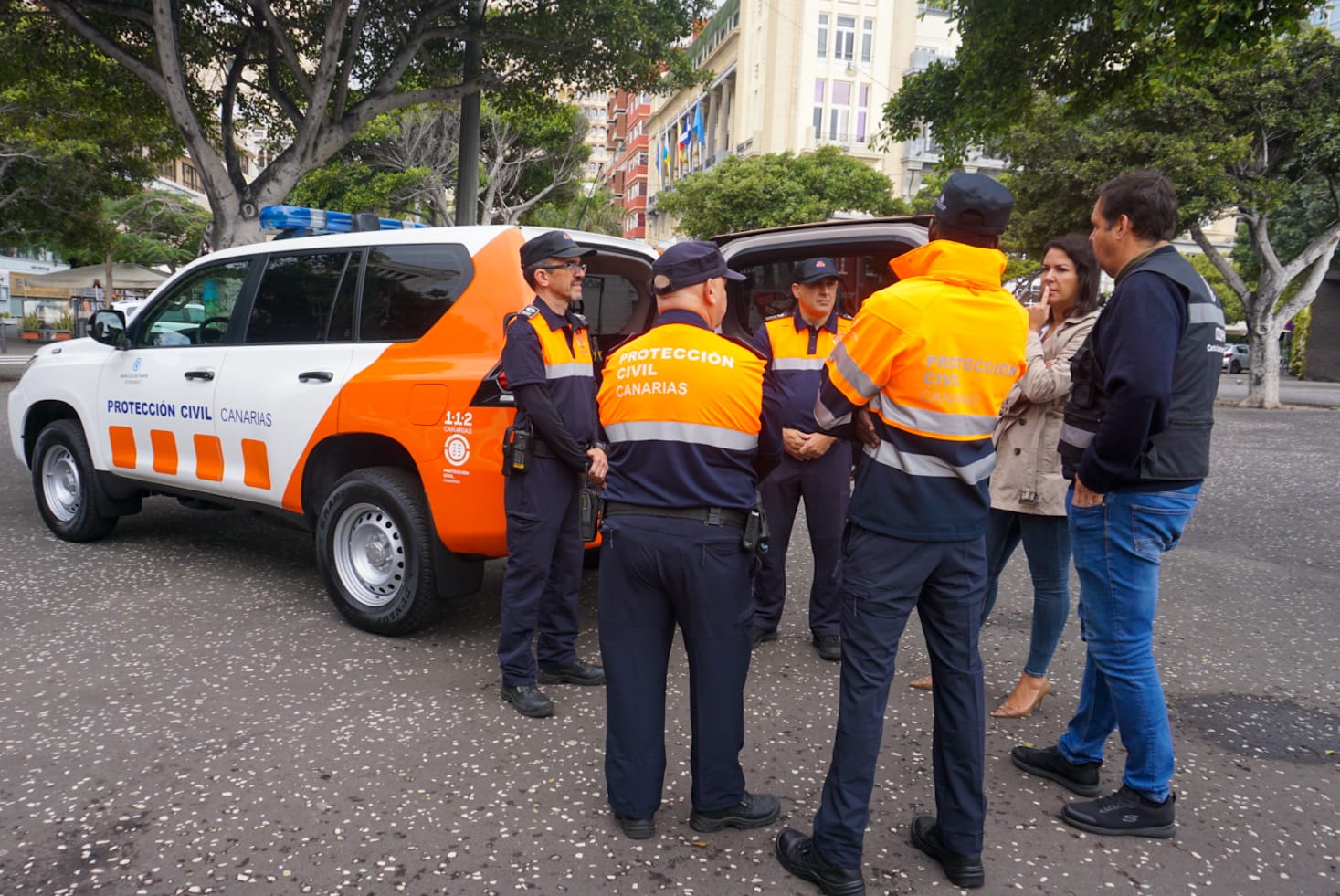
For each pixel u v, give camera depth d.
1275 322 18.61
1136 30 7.95
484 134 26.67
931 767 3.12
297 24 12.73
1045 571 3.43
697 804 2.66
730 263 5.81
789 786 2.96
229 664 3.84
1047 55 9.21
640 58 13.45
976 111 9.86
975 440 2.30
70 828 2.59
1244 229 29.59
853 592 2.38
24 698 3.46
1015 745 3.31
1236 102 15.45
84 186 19.28
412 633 4.25
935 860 2.56
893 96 10.98
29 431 6.08
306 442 4.33
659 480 2.51
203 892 2.32
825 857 2.37
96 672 3.72
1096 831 2.73
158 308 5.29
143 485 5.36
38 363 5.94
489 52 14.12
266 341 4.66
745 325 6.15
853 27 41.09
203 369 4.83
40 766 2.94
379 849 2.54
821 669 4.01
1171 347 2.39
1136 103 9.24
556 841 2.60
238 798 2.78
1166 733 2.68
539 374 3.32
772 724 3.42
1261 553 6.44
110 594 4.75
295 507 4.48
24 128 17.77
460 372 3.81
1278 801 2.95
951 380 2.25
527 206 28.23
